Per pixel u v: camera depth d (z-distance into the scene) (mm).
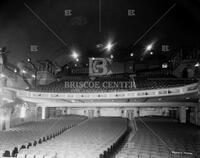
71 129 22484
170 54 32906
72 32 30219
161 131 19500
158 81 31719
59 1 27719
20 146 12328
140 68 36594
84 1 28359
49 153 10430
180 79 29906
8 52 23906
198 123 25641
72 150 11320
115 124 25422
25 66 28062
